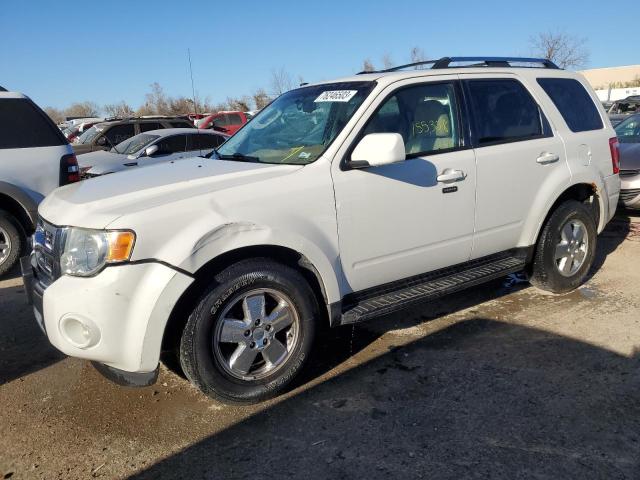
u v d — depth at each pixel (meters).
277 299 3.36
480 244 4.33
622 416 3.12
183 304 3.11
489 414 3.19
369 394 3.46
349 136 3.62
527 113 4.64
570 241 4.93
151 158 10.11
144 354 2.95
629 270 5.67
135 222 2.91
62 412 3.38
